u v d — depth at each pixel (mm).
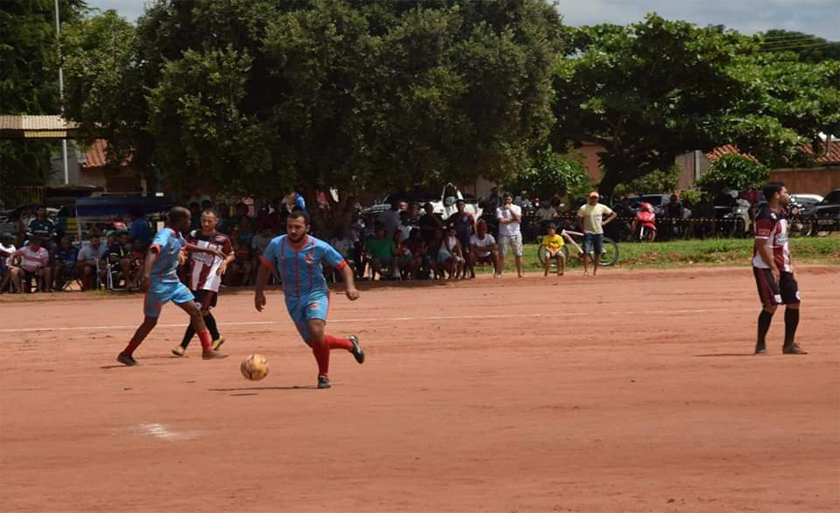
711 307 67062
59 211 121812
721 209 131875
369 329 58688
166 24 88625
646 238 125125
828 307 64750
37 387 40188
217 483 23953
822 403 32688
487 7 94625
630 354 46125
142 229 88750
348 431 29422
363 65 87688
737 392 34812
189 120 84750
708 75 136500
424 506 21406
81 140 99312
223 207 101375
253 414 32438
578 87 139250
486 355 46969
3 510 22109
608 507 21000
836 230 128875
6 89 161875
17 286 86125
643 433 28328
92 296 83812
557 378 38875
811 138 143875
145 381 40906
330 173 89250
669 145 142125
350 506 21578
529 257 103188
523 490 22547
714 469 24266
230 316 67750
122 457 27031
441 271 92562
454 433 28766
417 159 89000
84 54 92875
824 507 20844
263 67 89438
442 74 88375
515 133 96250
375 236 93500
